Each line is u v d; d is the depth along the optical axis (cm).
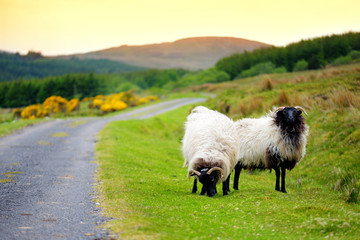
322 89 2394
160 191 1024
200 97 8481
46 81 15750
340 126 1627
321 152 1499
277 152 1057
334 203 932
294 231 648
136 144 2289
